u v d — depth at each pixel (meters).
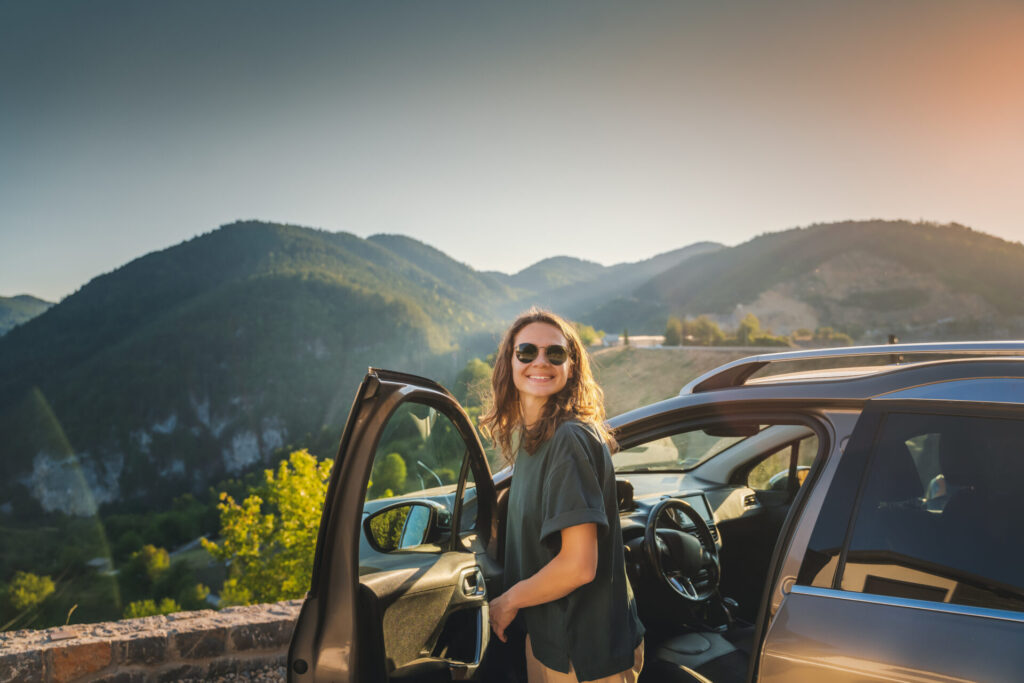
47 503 158.75
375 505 1.69
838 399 1.81
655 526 2.94
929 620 1.39
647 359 101.44
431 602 1.81
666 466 3.57
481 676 1.97
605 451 1.78
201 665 3.48
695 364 91.56
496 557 2.30
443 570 1.92
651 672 2.70
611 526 1.77
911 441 1.62
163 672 3.40
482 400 2.20
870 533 1.57
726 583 3.57
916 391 1.68
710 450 3.64
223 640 3.54
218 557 21.06
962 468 1.52
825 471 1.71
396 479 1.71
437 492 2.00
